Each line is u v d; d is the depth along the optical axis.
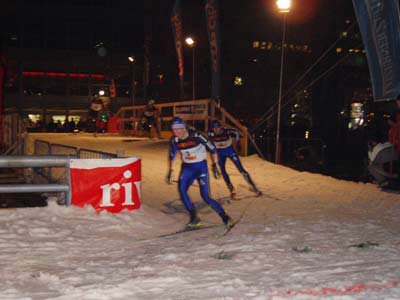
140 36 52.66
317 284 4.80
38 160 8.84
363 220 8.82
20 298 4.46
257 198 11.65
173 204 11.08
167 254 6.32
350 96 33.31
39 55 50.16
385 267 5.52
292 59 35.94
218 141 11.49
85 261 6.14
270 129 25.50
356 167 22.39
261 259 5.97
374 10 12.75
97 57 51.44
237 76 39.19
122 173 9.09
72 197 8.90
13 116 19.02
